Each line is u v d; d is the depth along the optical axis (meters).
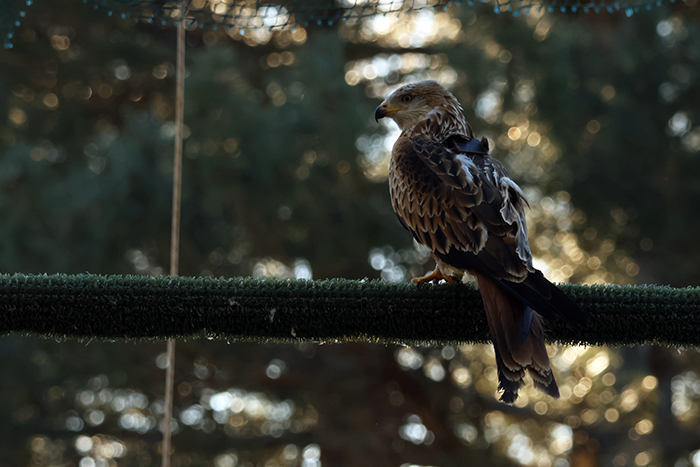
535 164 14.75
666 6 14.01
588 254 15.16
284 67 14.56
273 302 4.71
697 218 14.10
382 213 13.85
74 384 14.87
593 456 15.16
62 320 4.59
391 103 5.89
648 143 13.74
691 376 15.80
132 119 13.45
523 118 14.41
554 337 4.81
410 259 13.95
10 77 14.28
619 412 14.91
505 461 14.92
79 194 12.73
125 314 4.63
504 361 4.14
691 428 15.55
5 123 14.24
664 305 4.80
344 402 14.74
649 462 14.43
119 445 16.00
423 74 14.55
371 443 14.41
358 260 13.88
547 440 15.59
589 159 14.11
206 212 13.31
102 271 13.10
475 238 4.61
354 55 15.17
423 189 4.96
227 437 14.87
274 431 15.33
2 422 14.71
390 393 15.11
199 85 12.70
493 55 14.02
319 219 13.47
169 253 13.50
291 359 14.95
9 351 14.23
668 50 13.78
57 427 15.29
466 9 13.87
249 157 12.62
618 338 4.81
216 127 12.70
